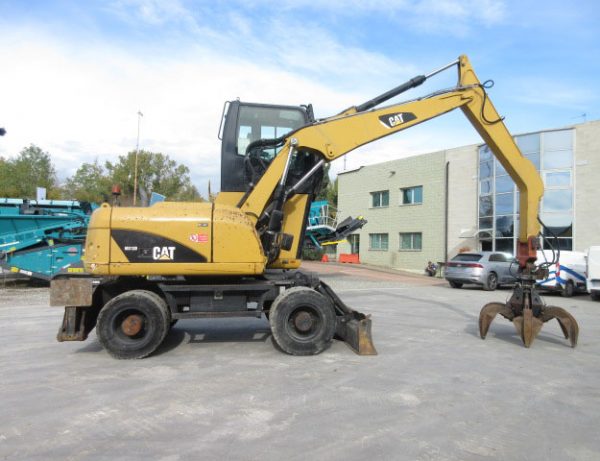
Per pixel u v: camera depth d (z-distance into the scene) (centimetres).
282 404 452
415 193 3002
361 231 3456
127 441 368
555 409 448
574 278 1691
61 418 414
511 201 2336
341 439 373
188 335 788
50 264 1536
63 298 624
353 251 3612
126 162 4922
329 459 339
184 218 635
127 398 468
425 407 448
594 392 503
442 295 1524
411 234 3020
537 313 759
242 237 643
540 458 346
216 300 657
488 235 2466
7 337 772
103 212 629
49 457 340
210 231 636
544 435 387
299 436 378
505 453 352
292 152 703
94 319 678
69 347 698
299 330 646
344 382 523
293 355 644
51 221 1595
